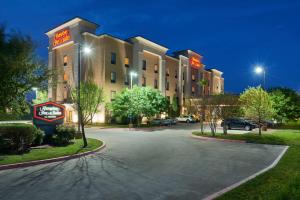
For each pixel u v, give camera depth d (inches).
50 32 1847.9
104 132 1113.4
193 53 2566.4
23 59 594.2
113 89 1692.9
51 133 672.4
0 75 555.5
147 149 634.8
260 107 942.4
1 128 522.3
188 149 637.3
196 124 1782.7
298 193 261.3
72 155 509.7
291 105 1502.2
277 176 345.1
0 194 289.3
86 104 879.7
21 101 658.2
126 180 348.5
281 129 1369.3
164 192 299.4
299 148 631.8
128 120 1599.4
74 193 293.9
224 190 295.4
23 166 426.6
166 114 2127.2
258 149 639.1
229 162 474.6
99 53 1665.8
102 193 294.4
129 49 1851.6
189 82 2492.6
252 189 287.9
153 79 2052.2
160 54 2095.2
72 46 1702.8
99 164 451.8
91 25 1715.1
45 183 331.9
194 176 372.2
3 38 567.5
